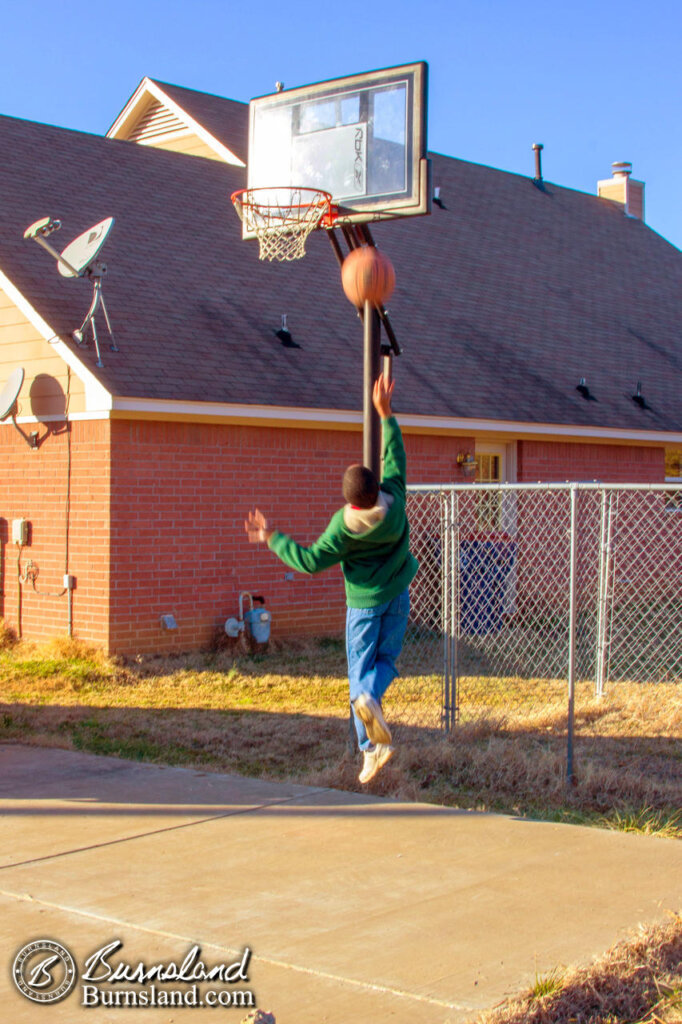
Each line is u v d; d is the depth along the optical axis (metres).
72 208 14.94
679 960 4.43
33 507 12.91
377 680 5.41
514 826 6.37
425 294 18.45
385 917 4.91
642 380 19.47
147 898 5.19
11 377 12.60
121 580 12.07
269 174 8.14
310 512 13.80
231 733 9.03
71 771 7.76
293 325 14.93
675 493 19.09
